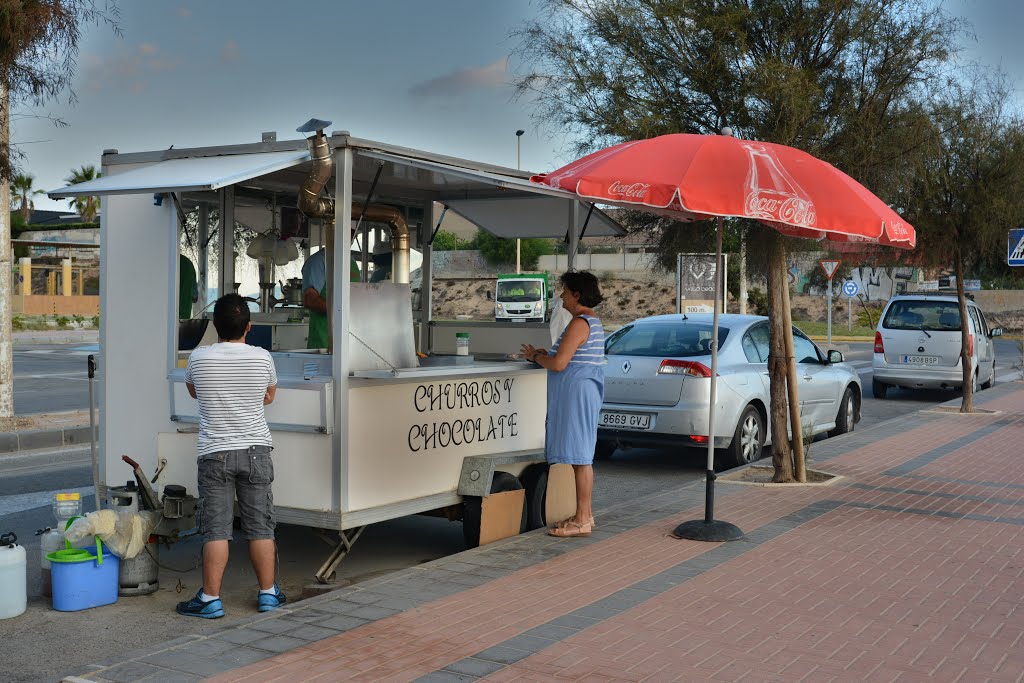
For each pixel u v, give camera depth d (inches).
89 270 2117.4
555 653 179.8
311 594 240.2
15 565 223.8
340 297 235.8
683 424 410.0
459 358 299.3
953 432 523.2
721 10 365.7
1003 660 180.1
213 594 224.2
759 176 236.1
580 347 268.7
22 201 2009.1
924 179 538.0
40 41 424.5
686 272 702.5
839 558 254.5
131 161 270.4
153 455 265.0
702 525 276.2
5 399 518.0
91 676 167.0
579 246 391.9
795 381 369.1
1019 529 292.0
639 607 209.2
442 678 167.0
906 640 190.5
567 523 278.4
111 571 233.8
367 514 244.1
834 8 361.1
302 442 241.1
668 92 373.4
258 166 233.5
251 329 280.2
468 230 348.2
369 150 239.3
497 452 289.9
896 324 763.4
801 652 182.7
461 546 301.9
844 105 371.2
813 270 1781.5
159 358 262.8
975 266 673.6
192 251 265.4
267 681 164.9
